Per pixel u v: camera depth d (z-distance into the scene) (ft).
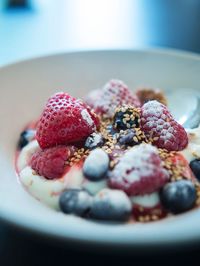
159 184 0.46
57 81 0.73
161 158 0.50
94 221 0.44
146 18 1.18
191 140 0.55
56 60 0.73
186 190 0.46
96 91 0.69
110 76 0.76
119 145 0.52
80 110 0.54
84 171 0.48
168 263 0.41
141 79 0.76
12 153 0.60
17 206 0.42
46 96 0.71
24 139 0.61
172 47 0.99
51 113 0.53
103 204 0.44
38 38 1.06
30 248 0.43
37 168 0.52
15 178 0.54
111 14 1.22
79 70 0.75
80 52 0.75
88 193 0.48
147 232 0.35
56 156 0.51
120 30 1.10
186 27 1.10
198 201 0.48
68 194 0.46
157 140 0.52
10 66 0.68
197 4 1.27
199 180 0.51
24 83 0.69
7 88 0.66
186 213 0.47
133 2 1.32
